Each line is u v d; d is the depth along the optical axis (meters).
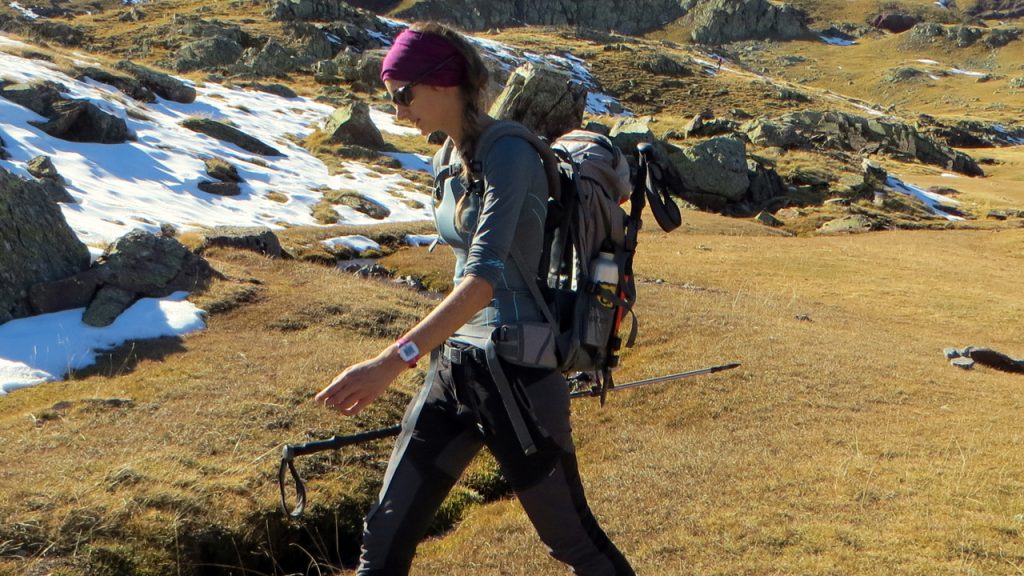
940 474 6.68
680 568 5.05
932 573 4.86
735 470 6.92
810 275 24.41
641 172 2.90
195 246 15.52
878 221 42.25
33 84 27.34
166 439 7.07
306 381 8.80
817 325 14.92
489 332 2.61
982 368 12.01
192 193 25.39
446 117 2.57
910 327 17.23
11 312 10.46
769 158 53.72
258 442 7.19
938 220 44.53
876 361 11.15
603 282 2.69
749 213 43.84
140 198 22.89
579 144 2.86
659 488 6.56
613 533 5.68
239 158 31.50
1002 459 7.08
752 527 5.62
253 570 5.71
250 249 16.42
